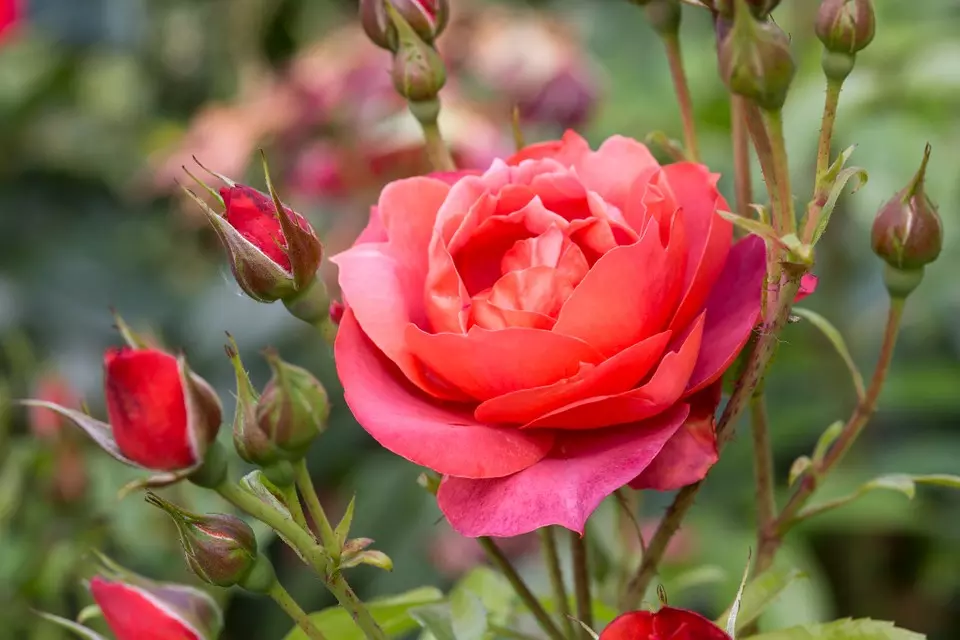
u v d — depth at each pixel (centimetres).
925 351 104
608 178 52
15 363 93
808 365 98
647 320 49
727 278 51
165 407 47
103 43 162
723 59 49
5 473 78
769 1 49
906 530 97
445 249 50
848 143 88
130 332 48
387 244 52
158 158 121
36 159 150
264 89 114
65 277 133
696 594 91
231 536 49
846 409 98
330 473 106
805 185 92
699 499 95
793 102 90
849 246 99
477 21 107
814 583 85
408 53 54
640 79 115
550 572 54
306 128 105
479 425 49
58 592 76
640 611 46
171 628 51
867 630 52
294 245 49
